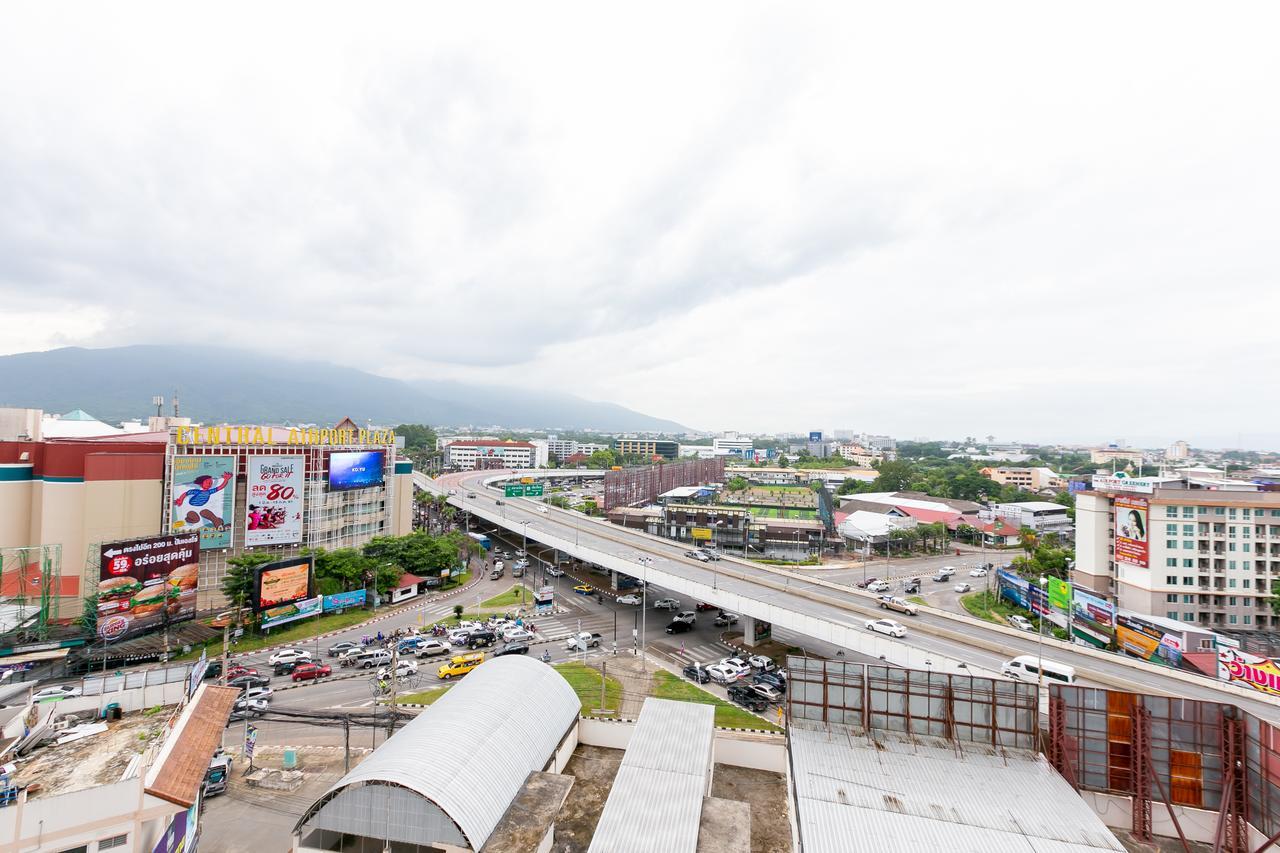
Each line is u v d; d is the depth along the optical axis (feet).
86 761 91.71
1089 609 262.26
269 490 262.26
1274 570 263.90
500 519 407.64
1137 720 103.55
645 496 584.40
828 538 438.40
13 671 174.50
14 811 73.67
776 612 213.66
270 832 119.65
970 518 533.96
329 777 139.44
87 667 186.70
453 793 90.12
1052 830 84.69
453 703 115.03
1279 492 277.23
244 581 233.76
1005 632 201.67
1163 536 272.51
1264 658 190.70
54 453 227.81
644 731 112.88
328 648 223.30
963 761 102.32
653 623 272.10
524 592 312.50
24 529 233.55
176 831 93.20
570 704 128.67
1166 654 222.48
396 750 98.37
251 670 199.41
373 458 314.14
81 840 78.23
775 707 187.21
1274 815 93.25
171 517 237.86
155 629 202.69
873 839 81.66
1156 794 101.91
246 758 145.07
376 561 285.84
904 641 186.60
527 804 95.71
